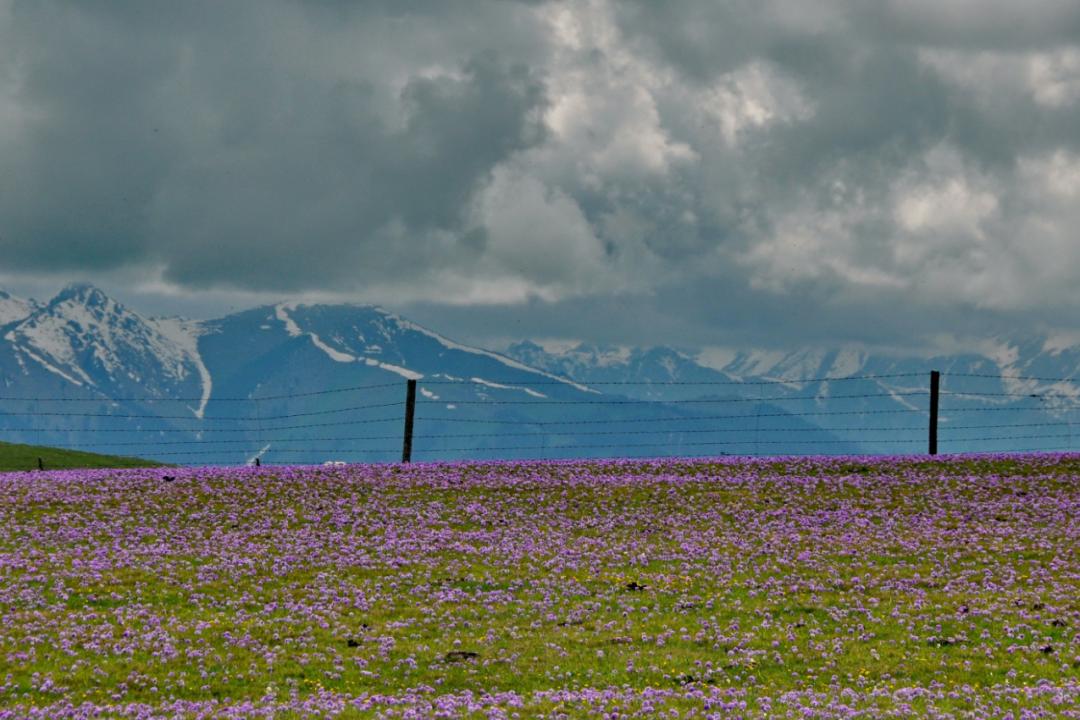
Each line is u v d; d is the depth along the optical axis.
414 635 125.19
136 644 119.75
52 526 179.75
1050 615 128.62
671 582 148.00
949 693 102.31
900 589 142.62
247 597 139.50
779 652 117.94
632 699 101.00
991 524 177.38
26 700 102.56
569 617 132.62
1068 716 92.75
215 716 96.38
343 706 99.19
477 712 96.50
